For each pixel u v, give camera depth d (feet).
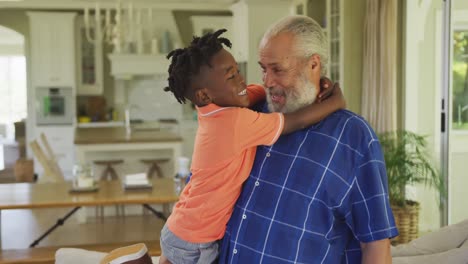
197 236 5.77
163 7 33.47
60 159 33.35
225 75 5.46
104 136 24.49
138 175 15.79
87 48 34.06
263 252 5.50
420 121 18.84
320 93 5.70
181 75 5.59
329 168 5.39
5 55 55.77
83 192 15.16
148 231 20.76
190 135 34.32
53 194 14.93
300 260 5.38
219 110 5.56
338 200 5.36
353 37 20.13
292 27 5.50
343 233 5.58
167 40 33.86
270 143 5.53
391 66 18.34
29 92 34.06
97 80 34.32
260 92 6.43
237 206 5.78
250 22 31.22
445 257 7.29
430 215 18.61
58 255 8.80
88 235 20.40
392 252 8.14
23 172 29.60
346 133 5.44
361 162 5.34
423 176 17.54
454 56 16.90
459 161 16.92
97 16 24.80
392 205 16.62
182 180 15.97
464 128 16.79
